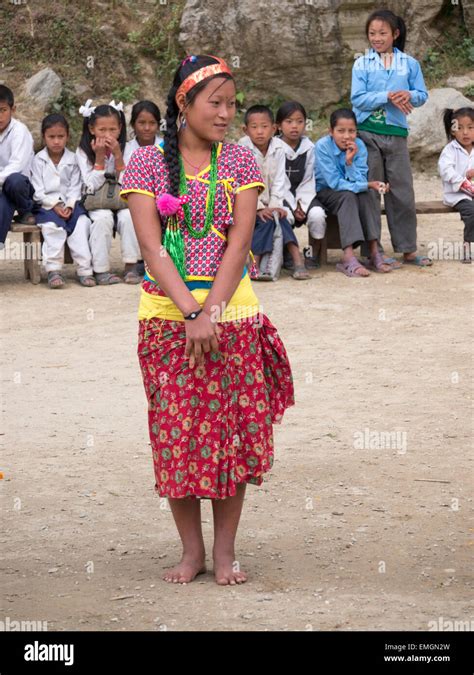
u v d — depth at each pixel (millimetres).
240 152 4750
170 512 5691
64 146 11602
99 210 11508
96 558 5070
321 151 11547
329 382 8000
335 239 12070
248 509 5668
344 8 17047
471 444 6656
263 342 4824
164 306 4656
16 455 6566
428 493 5867
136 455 6555
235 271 4625
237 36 17188
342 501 5762
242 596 4551
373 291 10820
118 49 17750
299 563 4949
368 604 4430
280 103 17344
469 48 17906
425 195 15055
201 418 4648
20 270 12297
